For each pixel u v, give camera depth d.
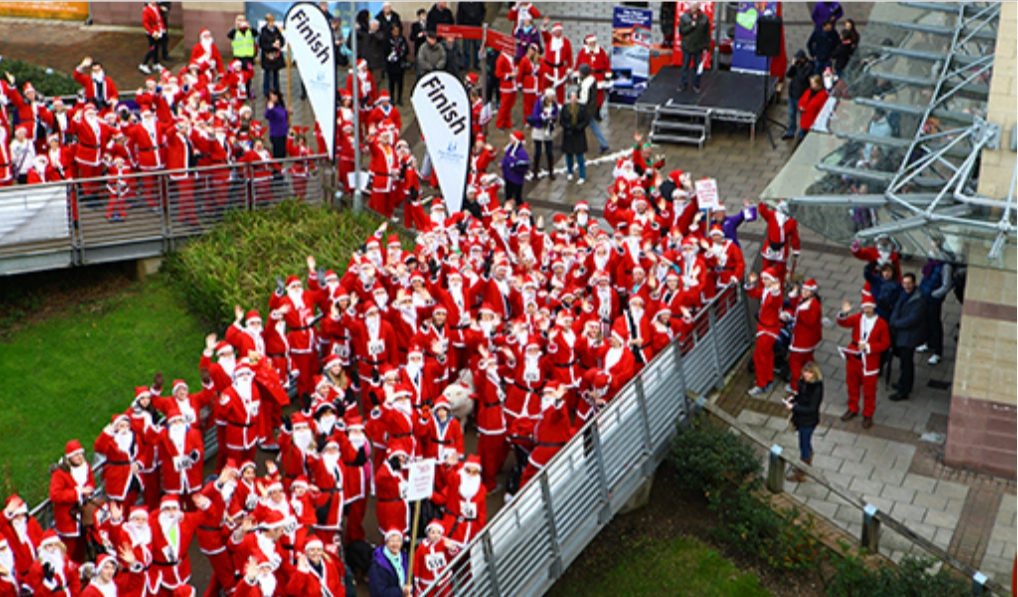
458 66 30.47
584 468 17.30
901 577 16.61
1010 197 17.94
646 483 18.92
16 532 15.30
